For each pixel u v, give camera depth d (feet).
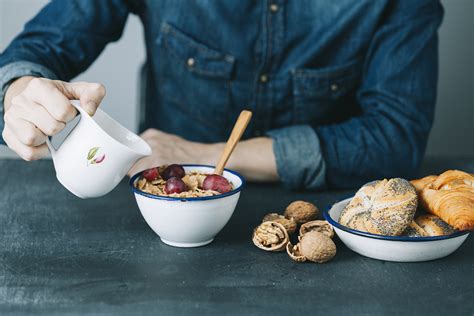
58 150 3.06
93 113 2.98
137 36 7.27
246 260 2.98
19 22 7.24
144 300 2.58
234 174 3.29
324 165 4.20
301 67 4.96
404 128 4.56
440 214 2.93
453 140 7.30
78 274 2.81
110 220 3.51
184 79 5.12
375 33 4.92
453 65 7.07
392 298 2.61
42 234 3.29
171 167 3.25
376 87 4.74
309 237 2.92
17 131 3.06
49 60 4.55
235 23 4.92
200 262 2.96
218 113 5.16
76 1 4.72
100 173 3.02
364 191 3.04
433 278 2.80
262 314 2.48
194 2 4.91
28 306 2.52
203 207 2.96
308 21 4.90
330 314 2.48
